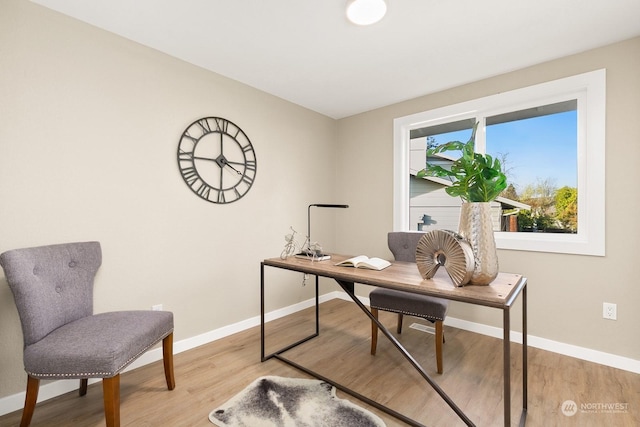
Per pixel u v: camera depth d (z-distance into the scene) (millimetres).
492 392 1688
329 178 3543
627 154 1910
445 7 1632
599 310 2014
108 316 1587
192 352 2193
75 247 1619
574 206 2186
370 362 2043
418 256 1452
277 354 2139
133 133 1973
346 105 3168
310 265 1844
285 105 3008
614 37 1900
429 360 2066
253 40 1969
